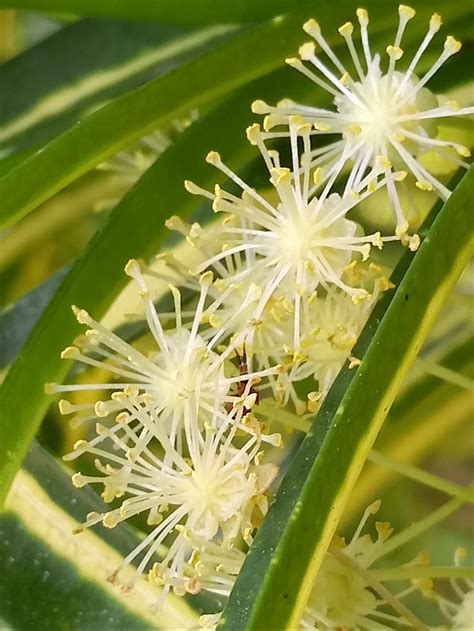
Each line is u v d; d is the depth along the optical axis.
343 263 0.10
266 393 0.11
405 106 0.10
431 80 0.11
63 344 0.10
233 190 0.11
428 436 0.12
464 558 0.12
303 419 0.10
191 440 0.10
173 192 0.10
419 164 0.10
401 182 0.10
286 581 0.09
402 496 0.12
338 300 0.10
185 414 0.10
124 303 0.12
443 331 0.12
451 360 0.12
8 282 0.12
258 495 0.10
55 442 0.12
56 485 0.12
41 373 0.10
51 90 0.12
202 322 0.11
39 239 0.12
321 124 0.10
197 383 0.10
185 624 0.12
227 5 0.10
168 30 0.12
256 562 0.09
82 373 0.12
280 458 0.11
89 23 0.12
